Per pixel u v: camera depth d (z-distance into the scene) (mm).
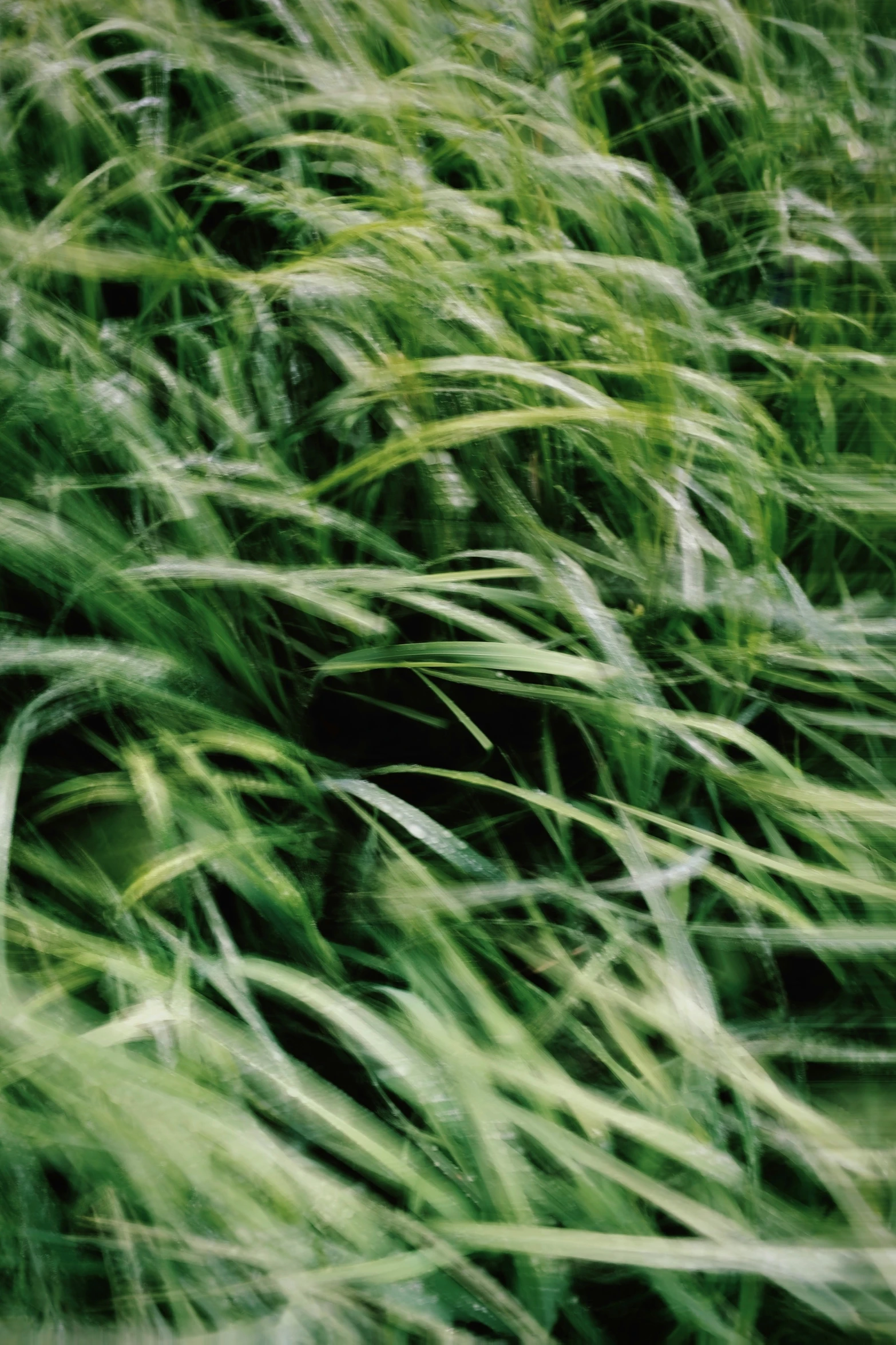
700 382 1191
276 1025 1102
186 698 1158
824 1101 1071
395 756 1208
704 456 1221
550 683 1195
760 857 1094
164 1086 1019
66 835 1139
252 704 1190
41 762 1173
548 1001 1081
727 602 1186
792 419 1310
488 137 1297
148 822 1122
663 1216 1048
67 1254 1020
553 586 1167
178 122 1400
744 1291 1009
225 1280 1003
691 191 1453
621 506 1227
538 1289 1010
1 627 1182
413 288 1208
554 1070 1038
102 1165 1012
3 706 1176
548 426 1208
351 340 1238
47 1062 1021
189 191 1363
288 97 1364
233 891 1138
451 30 1415
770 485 1219
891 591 1261
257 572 1140
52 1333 997
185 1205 1006
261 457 1213
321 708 1214
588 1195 1019
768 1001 1117
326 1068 1101
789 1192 1057
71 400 1199
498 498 1219
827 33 1530
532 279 1256
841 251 1385
